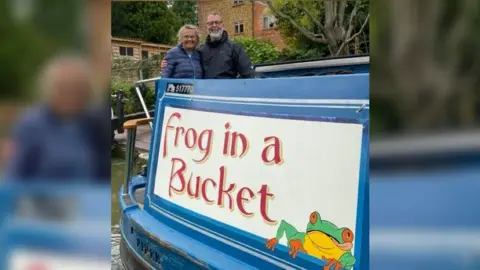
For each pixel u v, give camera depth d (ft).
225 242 5.77
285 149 5.28
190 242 6.08
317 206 4.98
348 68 7.06
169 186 6.58
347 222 4.70
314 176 5.02
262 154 5.49
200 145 6.18
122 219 7.24
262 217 5.46
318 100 4.97
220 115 5.98
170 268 6.21
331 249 4.83
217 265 5.59
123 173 7.53
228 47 7.78
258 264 5.46
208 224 5.98
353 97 4.69
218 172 5.93
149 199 6.89
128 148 7.57
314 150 5.02
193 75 7.66
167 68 7.70
